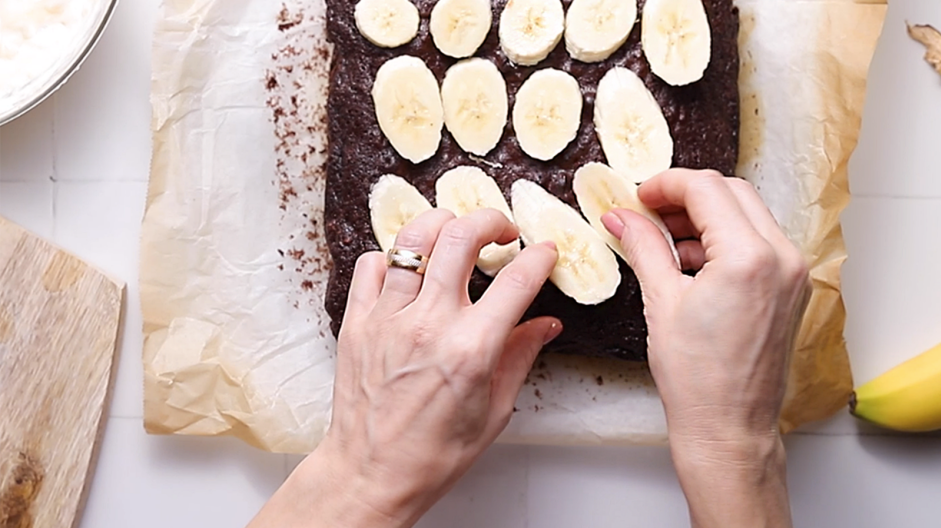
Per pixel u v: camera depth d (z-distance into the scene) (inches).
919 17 29.0
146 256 28.4
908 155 28.9
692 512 23.3
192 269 28.5
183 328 28.4
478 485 28.8
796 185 27.9
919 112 29.0
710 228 22.7
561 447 28.8
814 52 27.9
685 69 26.0
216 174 28.7
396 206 26.4
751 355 22.2
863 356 28.8
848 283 28.8
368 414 23.0
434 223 23.4
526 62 26.4
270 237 28.9
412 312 22.7
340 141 27.0
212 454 29.1
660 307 23.1
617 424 28.1
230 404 28.2
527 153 26.2
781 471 23.3
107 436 29.2
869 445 28.7
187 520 29.0
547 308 26.3
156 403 28.0
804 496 28.6
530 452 28.8
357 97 26.7
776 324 22.3
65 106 29.3
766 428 22.9
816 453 28.7
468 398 22.6
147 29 29.4
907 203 28.9
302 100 29.0
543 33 26.2
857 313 28.8
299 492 23.6
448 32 26.3
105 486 29.1
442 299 22.7
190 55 28.6
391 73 26.3
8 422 28.6
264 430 28.1
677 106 26.2
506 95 26.4
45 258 28.8
